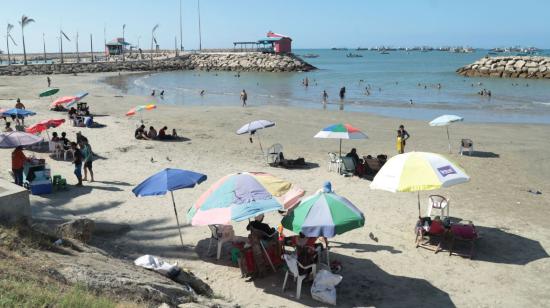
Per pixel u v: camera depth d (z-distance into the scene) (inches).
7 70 3216.0
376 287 368.8
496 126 1131.3
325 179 672.4
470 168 732.7
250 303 340.8
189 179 412.8
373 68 4411.9
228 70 4121.6
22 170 591.5
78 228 410.6
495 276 387.2
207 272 391.9
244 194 380.5
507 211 539.2
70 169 708.0
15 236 307.9
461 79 2787.9
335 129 677.9
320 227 343.0
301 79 2903.5
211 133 1027.9
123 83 2630.4
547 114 1353.3
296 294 354.0
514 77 2888.8
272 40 4288.9
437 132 1050.1
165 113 1321.4
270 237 396.5
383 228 487.8
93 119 1161.4
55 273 267.6
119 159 773.9
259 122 751.1
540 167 738.8
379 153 838.5
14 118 980.6
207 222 360.5
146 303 262.5
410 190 398.0
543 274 389.7
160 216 516.7
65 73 3467.0
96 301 231.1
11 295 213.6
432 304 344.5
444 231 438.0
